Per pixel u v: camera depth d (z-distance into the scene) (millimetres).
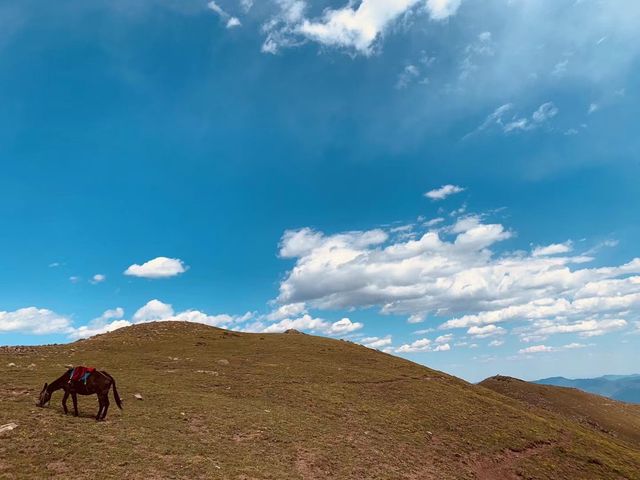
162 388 36312
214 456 22922
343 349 77125
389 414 41594
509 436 44125
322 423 34500
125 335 69812
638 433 110562
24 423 21625
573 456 43250
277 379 47281
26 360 44844
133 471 18953
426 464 31906
